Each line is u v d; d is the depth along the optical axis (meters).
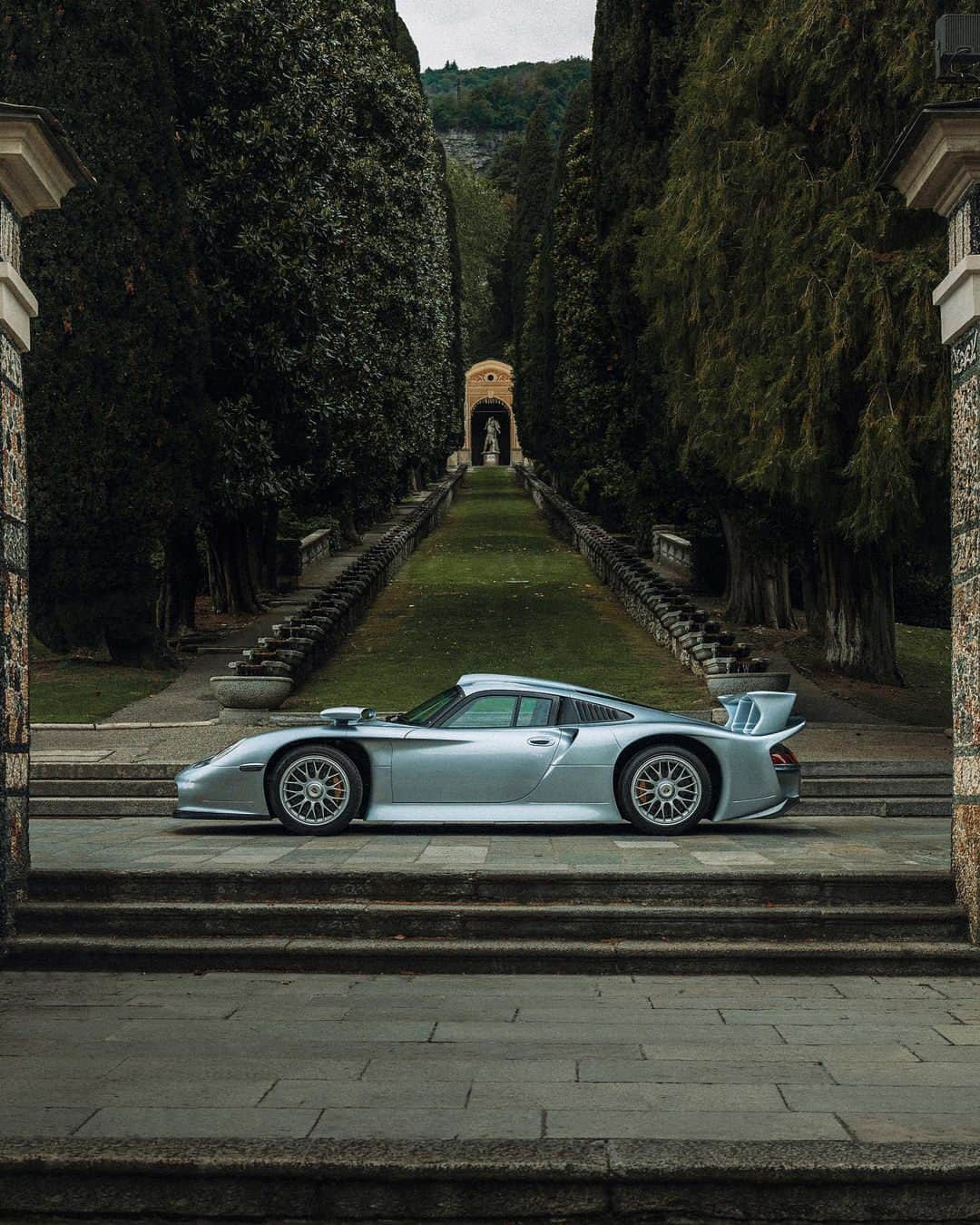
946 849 8.22
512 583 36.59
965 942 6.24
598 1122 4.02
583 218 39.88
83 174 6.63
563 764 9.20
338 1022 5.19
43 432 19.58
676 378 19.47
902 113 15.09
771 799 9.36
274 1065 4.59
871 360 14.46
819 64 15.15
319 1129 3.96
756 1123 4.01
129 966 6.18
